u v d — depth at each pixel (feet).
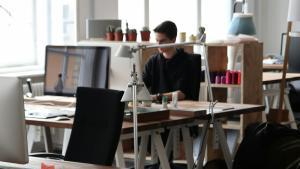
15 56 20.24
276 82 18.69
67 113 12.24
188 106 13.00
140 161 12.19
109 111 9.85
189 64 14.70
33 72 19.84
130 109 11.89
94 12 21.08
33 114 12.20
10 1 19.89
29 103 14.19
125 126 10.75
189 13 27.22
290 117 19.56
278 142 12.51
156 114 11.50
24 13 20.38
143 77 15.08
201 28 17.57
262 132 12.66
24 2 20.34
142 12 24.36
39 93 18.63
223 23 28.63
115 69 13.21
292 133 12.68
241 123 16.84
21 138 7.74
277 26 31.04
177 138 13.70
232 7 28.76
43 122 11.44
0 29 19.63
